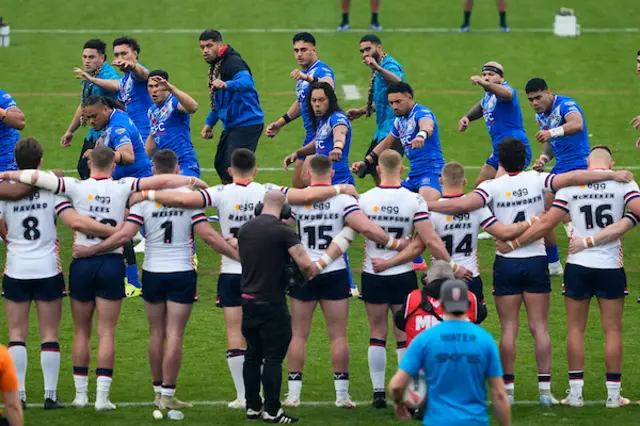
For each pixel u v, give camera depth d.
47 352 34.69
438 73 82.88
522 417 34.06
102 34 90.25
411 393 27.41
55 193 34.78
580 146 48.44
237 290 35.09
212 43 51.62
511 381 35.41
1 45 87.12
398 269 35.19
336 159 44.16
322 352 40.41
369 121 74.56
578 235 35.38
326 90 45.28
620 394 36.31
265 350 33.31
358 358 39.91
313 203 34.94
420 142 44.69
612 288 34.94
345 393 35.19
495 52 87.06
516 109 50.62
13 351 34.75
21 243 34.88
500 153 35.66
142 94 52.53
